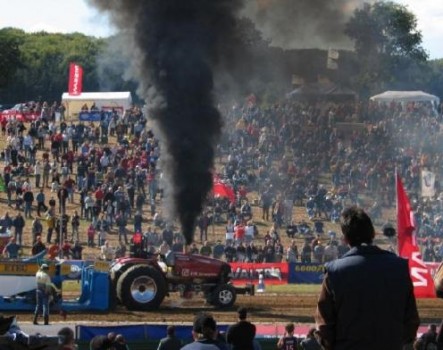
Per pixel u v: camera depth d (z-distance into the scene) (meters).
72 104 77.50
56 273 26.89
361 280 6.60
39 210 49.06
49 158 58.31
